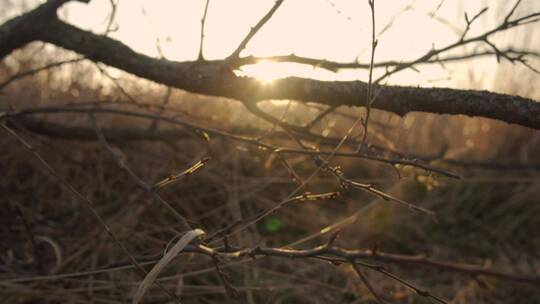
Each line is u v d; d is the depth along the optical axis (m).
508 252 3.19
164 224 2.56
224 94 2.05
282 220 3.08
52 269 2.21
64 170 2.86
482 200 3.62
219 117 3.07
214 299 2.37
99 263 2.34
